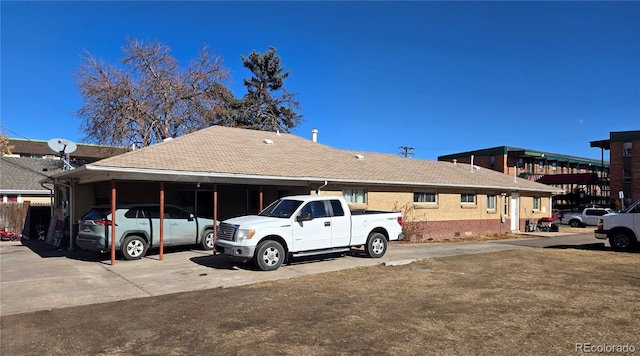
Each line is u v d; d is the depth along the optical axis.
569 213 34.97
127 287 8.99
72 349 5.34
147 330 6.05
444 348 5.21
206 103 32.91
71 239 15.55
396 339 5.54
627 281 9.31
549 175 55.00
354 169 18.41
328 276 9.98
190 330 6.01
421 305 7.24
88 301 7.84
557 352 5.06
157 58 31.23
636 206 15.20
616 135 46.69
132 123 29.94
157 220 13.26
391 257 13.00
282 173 14.88
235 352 5.14
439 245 17.08
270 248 10.75
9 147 39.84
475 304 7.29
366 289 8.54
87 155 41.91
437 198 21.59
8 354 5.18
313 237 11.43
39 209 21.70
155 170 12.18
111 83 29.42
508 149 56.91
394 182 18.47
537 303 7.35
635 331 5.80
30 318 6.77
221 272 10.57
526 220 27.62
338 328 6.02
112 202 11.85
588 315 6.59
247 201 18.62
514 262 12.12
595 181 50.91
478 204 23.89
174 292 8.52
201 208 17.78
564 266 11.42
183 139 16.14
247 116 41.69
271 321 6.39
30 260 12.94
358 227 12.34
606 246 16.94
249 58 45.09
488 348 5.21
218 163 14.16
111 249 11.91
